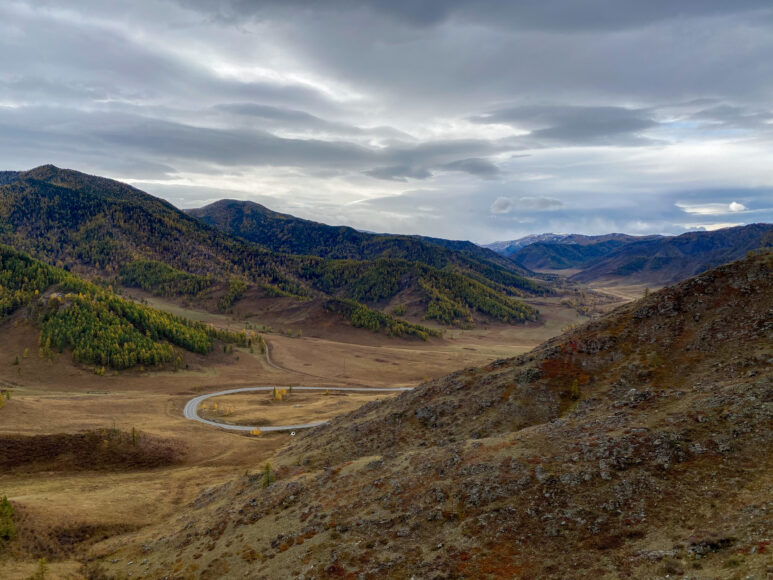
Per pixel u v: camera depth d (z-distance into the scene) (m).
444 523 43.06
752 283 76.69
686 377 64.94
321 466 74.25
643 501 37.97
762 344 63.06
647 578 28.98
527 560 35.22
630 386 68.88
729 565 26.95
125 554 55.09
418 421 80.44
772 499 32.38
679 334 75.50
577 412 65.00
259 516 56.00
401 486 51.84
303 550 45.06
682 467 40.53
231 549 49.56
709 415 46.22
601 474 42.53
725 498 35.00
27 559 51.53
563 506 40.28
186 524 60.22
